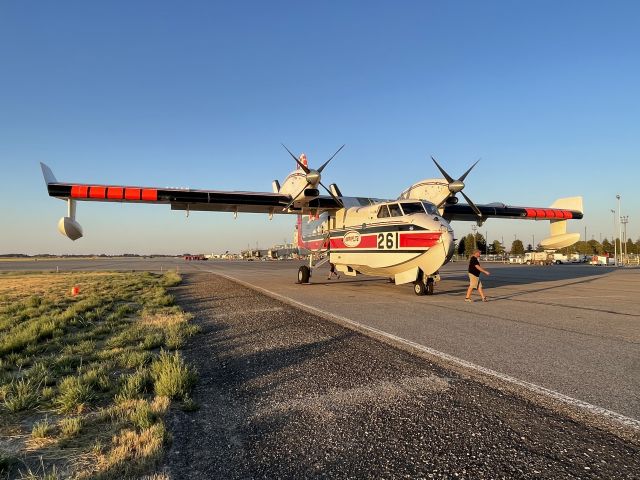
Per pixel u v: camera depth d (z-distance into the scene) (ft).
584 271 100.48
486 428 10.75
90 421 11.59
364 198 57.82
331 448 9.82
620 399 12.55
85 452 9.72
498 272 95.30
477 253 37.47
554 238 73.20
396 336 21.75
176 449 9.83
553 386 13.75
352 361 17.28
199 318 29.04
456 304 34.91
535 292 45.60
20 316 29.66
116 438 10.29
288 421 11.44
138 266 168.96
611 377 14.69
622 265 168.14
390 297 40.60
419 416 11.59
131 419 11.43
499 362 16.71
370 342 20.56
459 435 10.38
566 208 73.87
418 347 19.31
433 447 9.77
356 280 65.31
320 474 8.65
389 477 8.50
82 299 41.04
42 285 61.31
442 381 14.57
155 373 15.23
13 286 60.13
